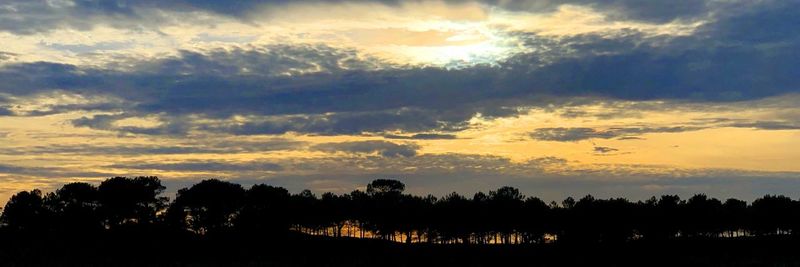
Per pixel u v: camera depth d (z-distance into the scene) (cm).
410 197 14362
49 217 12538
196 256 9912
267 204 13775
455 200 14188
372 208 14162
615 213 13688
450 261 9156
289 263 8794
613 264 9019
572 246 12138
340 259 9400
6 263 8138
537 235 14150
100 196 12656
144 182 13000
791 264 8719
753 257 9962
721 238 14112
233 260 9269
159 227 12800
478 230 13838
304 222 14038
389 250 11412
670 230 14262
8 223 12700
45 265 8075
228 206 13275
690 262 9131
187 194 13150
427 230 14175
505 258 9700
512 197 14138
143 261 8894
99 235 12106
